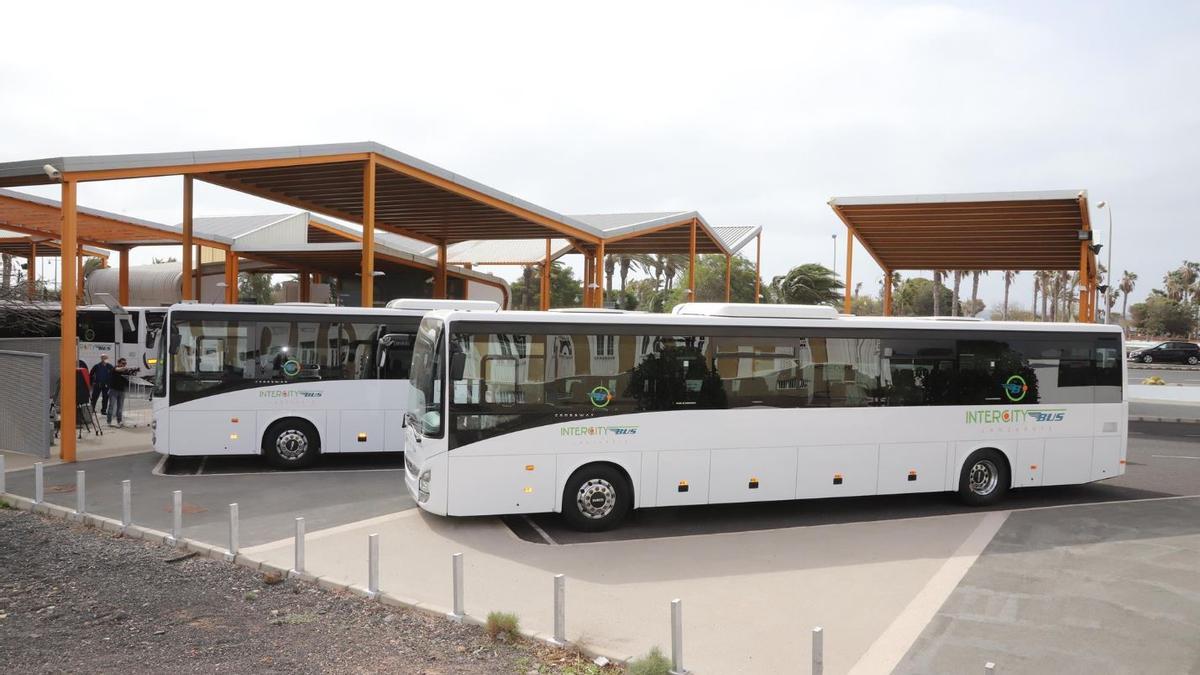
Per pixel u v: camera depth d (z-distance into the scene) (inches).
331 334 599.2
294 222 1557.6
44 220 1177.4
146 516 446.9
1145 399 1296.8
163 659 257.4
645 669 245.9
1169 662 265.6
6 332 1019.3
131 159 622.8
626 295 2618.1
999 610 313.6
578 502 433.4
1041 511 495.2
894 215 962.7
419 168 824.3
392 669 253.3
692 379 449.7
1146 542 417.4
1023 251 1126.4
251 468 601.9
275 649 267.7
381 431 602.9
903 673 256.2
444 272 1392.7
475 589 332.2
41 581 333.7
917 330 492.7
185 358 575.2
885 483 484.4
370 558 319.6
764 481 461.4
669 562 377.1
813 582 348.2
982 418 503.2
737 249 1616.6
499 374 424.2
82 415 759.7
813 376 471.5
